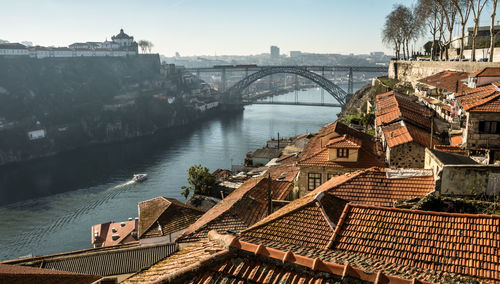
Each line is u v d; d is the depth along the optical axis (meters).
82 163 159.38
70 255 38.19
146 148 179.88
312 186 36.78
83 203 108.19
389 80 127.81
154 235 41.31
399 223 15.95
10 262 35.81
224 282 10.95
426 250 14.38
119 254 36.88
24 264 35.47
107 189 119.69
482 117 29.59
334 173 35.78
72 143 195.62
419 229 15.38
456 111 43.25
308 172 36.69
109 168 146.12
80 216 98.81
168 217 44.22
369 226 16.14
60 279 24.55
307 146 50.12
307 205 20.02
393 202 21.67
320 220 18.78
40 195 117.62
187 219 44.50
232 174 76.88
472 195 20.50
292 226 18.53
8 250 81.44
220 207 35.03
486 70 45.25
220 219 31.64
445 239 14.70
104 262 36.06
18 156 171.75
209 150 162.50
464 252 13.99
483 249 13.95
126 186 121.38
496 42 86.50
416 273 12.10
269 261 11.38
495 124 29.39
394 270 11.88
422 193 21.98
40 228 92.25
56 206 107.06
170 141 192.12
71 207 105.56
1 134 175.75
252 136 184.25
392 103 53.16
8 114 196.62
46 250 80.88
